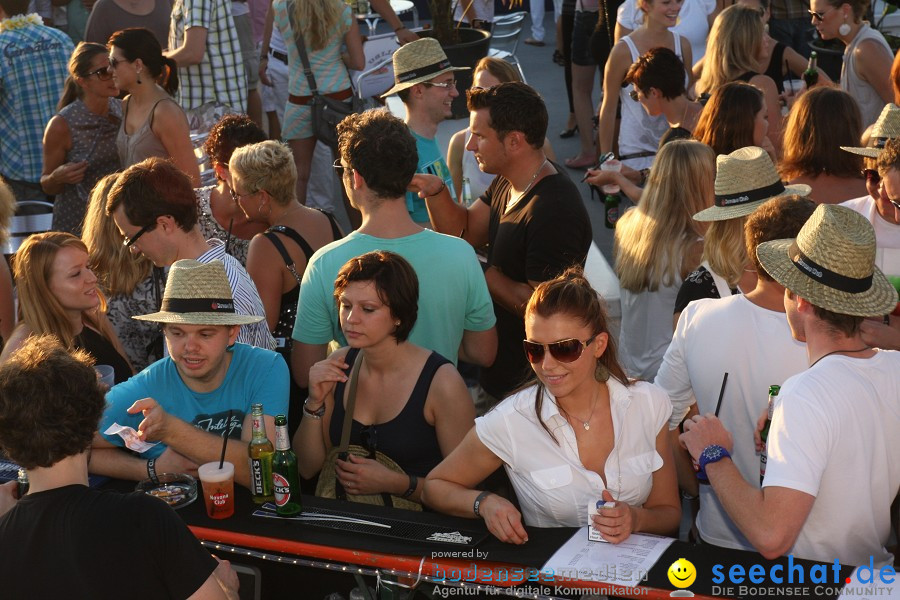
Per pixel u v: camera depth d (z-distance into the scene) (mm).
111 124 8031
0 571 2895
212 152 6012
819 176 5703
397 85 6855
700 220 4578
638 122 8312
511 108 5125
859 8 7629
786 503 3043
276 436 3652
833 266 3148
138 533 2896
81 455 3031
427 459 4215
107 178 5305
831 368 3168
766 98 7496
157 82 7715
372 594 3479
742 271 4453
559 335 3354
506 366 5531
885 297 3230
